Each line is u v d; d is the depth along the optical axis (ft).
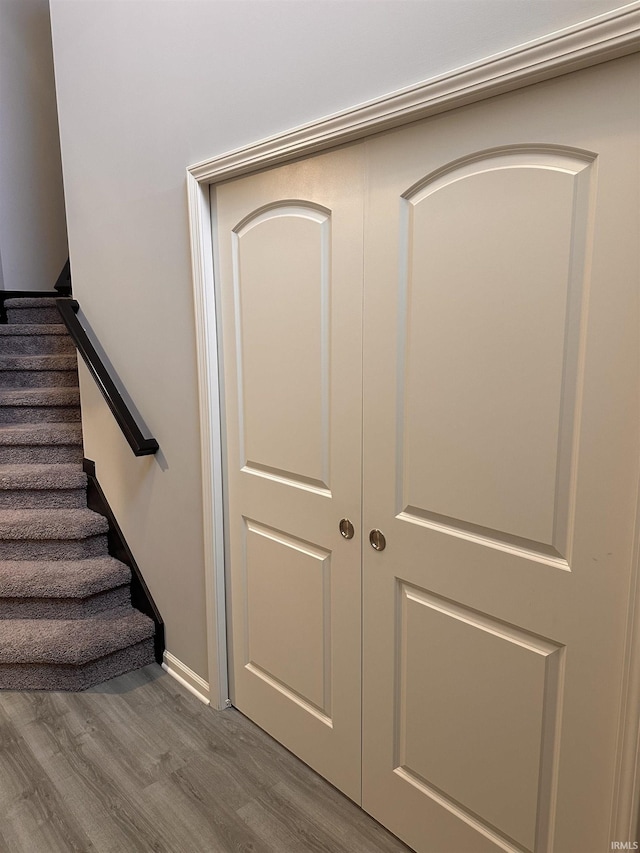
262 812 5.82
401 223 4.62
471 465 4.43
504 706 4.49
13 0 13.08
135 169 7.05
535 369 3.98
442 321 4.47
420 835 5.30
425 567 4.86
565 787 4.21
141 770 6.35
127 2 6.66
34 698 7.54
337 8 4.66
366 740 5.65
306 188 5.30
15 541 8.73
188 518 7.25
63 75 7.98
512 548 4.29
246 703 7.13
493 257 4.10
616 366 3.62
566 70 3.55
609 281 3.59
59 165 14.24
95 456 8.96
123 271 7.59
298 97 5.08
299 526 5.98
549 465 3.99
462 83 3.92
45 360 10.91
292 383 5.77
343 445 5.38
